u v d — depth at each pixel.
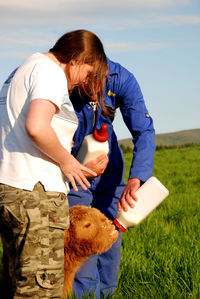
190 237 5.80
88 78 2.79
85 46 2.68
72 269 2.99
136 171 3.31
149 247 5.10
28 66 2.59
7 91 2.64
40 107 2.37
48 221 2.53
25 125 2.34
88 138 3.11
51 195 2.56
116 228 3.07
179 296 3.53
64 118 2.61
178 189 12.84
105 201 3.88
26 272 2.46
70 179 2.60
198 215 7.97
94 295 3.35
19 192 2.48
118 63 3.70
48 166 2.57
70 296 2.97
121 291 3.86
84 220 2.95
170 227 6.63
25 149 2.53
